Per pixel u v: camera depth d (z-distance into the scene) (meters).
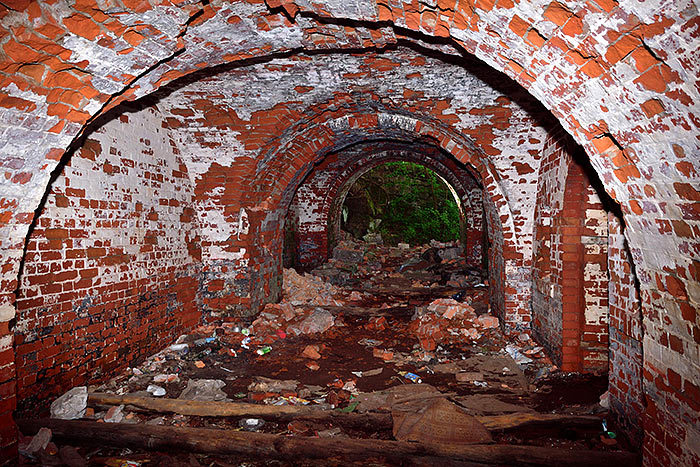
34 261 3.82
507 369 5.48
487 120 6.08
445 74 5.43
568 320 5.20
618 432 3.66
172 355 5.82
